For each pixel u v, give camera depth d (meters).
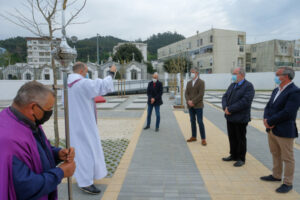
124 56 49.00
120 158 4.41
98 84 2.79
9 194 1.12
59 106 13.25
